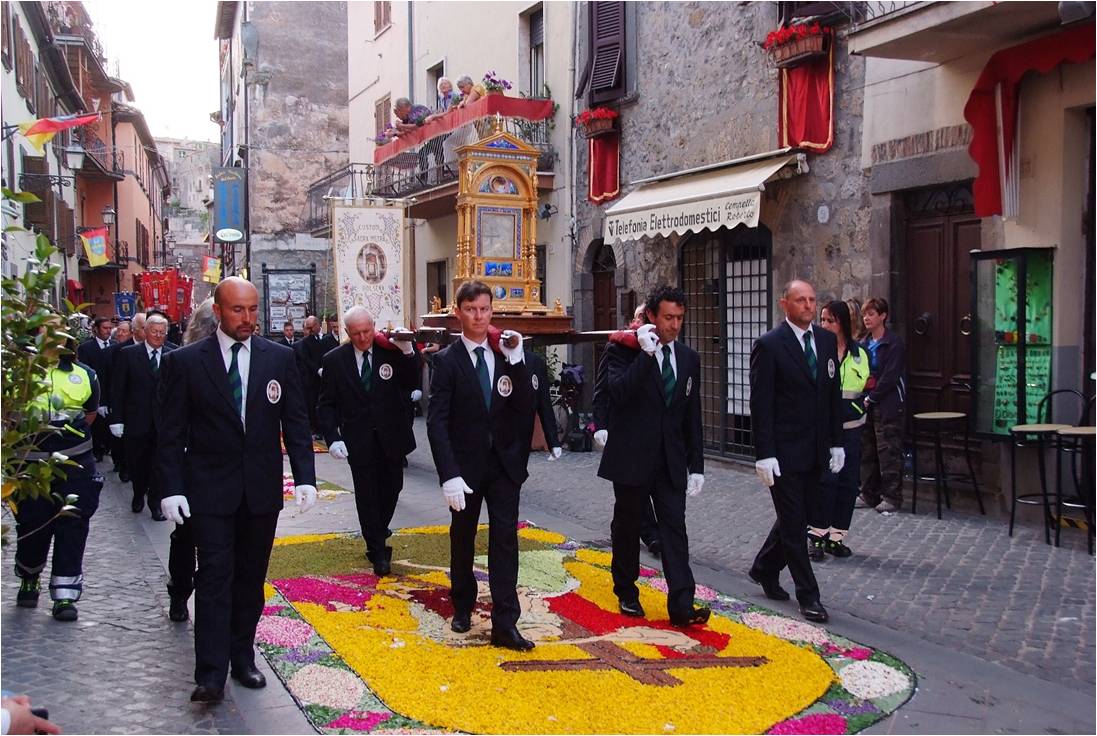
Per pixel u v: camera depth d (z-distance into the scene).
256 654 5.38
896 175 9.86
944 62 9.28
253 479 4.92
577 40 15.60
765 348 6.12
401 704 4.62
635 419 5.91
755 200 10.82
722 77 12.52
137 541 8.56
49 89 26.88
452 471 5.41
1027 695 4.85
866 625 5.98
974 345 8.71
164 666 5.34
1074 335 8.48
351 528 8.98
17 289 4.08
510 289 10.88
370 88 25.41
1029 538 8.01
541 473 11.91
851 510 7.54
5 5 19.38
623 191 14.72
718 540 8.29
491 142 10.74
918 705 4.72
